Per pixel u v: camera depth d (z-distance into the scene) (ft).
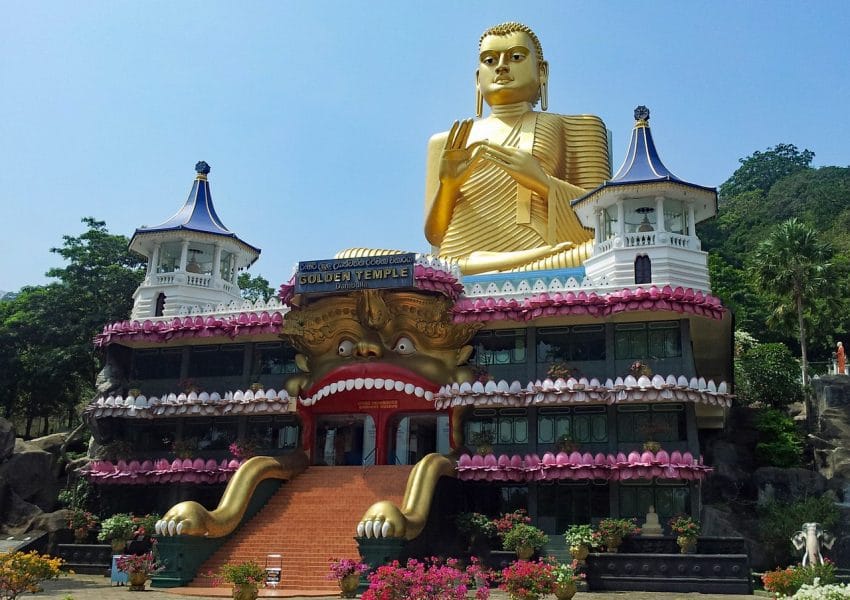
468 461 107.55
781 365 154.30
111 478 121.19
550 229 139.74
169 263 142.41
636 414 108.27
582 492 107.65
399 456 129.29
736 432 142.41
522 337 116.57
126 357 133.18
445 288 114.32
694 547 94.02
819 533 92.53
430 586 53.36
